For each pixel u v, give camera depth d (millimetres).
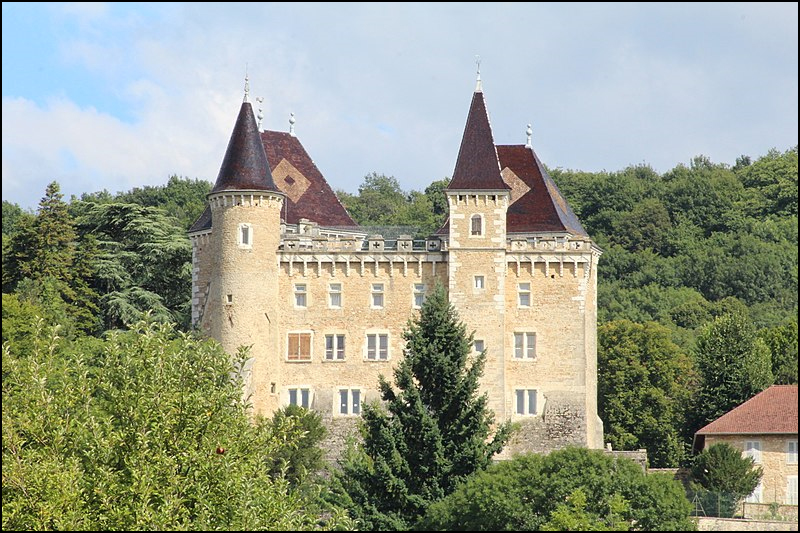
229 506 137625
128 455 140000
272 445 148500
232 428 145000
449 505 162375
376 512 165750
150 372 146375
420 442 172750
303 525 148375
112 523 134375
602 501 159250
